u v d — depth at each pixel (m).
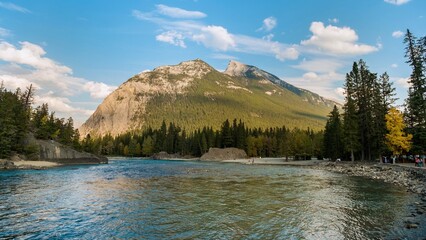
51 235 17.64
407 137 63.31
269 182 43.78
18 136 85.31
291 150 126.56
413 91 62.44
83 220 20.98
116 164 104.31
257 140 172.50
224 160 145.38
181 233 17.95
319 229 18.67
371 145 75.50
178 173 61.09
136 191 34.38
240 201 28.05
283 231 18.31
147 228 19.02
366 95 76.19
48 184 40.22
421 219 20.61
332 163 82.62
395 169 52.72
